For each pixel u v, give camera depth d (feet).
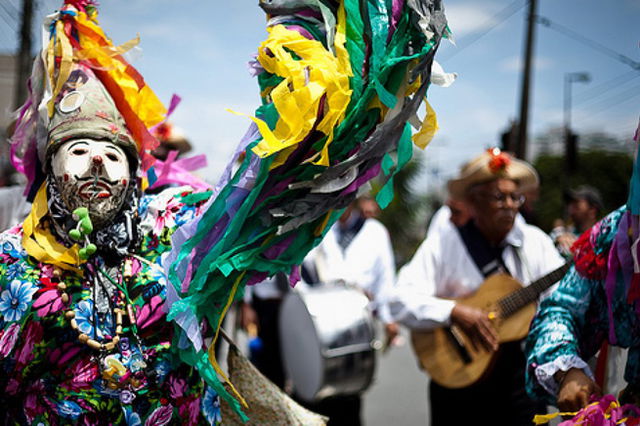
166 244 6.03
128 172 5.90
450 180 11.00
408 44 5.30
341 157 5.42
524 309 10.23
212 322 5.76
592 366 7.87
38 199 5.89
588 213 16.47
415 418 15.76
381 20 5.16
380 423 15.29
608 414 5.74
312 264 14.11
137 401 5.67
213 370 5.70
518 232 10.78
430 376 10.64
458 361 10.41
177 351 5.81
